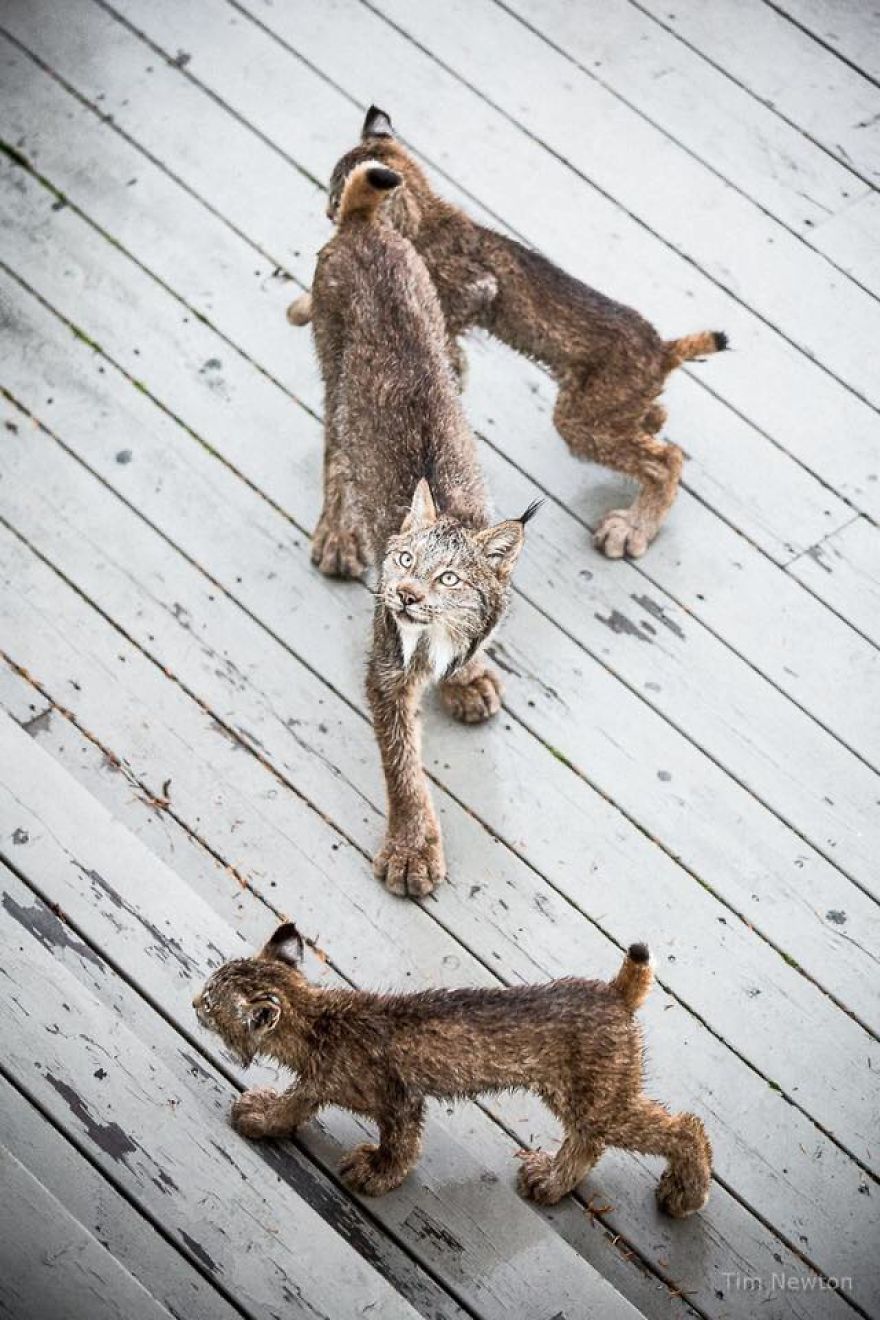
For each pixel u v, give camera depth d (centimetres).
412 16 644
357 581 516
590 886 461
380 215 509
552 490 543
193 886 452
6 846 420
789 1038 438
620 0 647
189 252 582
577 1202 407
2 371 552
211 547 520
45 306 567
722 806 479
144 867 424
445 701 492
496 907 455
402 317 480
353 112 619
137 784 470
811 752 491
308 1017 376
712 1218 407
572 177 609
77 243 582
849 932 458
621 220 600
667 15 647
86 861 421
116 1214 352
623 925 455
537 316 515
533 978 443
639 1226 404
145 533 521
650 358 509
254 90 622
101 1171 362
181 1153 367
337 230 499
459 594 437
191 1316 342
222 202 594
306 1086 382
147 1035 405
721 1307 396
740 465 549
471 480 478
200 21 638
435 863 453
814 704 501
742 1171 416
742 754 490
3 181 595
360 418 480
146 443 540
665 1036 436
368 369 479
